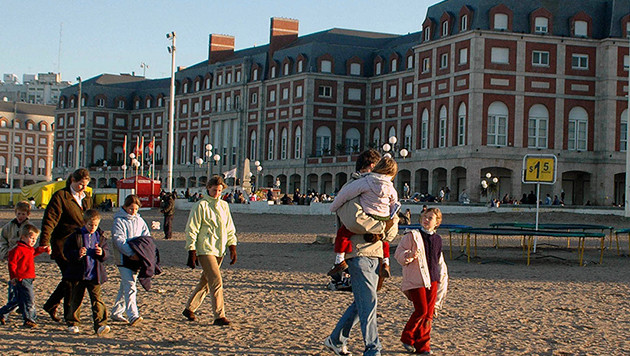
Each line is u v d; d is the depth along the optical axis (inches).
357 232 407.2
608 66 2642.7
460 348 470.6
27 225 503.8
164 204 1414.9
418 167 2876.5
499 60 2623.0
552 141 2645.2
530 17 2640.3
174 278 784.3
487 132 2605.8
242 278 799.7
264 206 2375.7
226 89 4050.2
